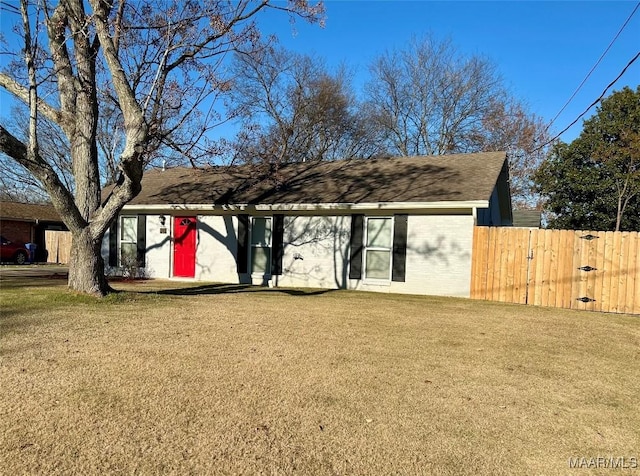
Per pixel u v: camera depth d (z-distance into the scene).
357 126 33.00
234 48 9.61
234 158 12.42
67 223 8.65
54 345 5.38
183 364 4.79
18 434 3.15
